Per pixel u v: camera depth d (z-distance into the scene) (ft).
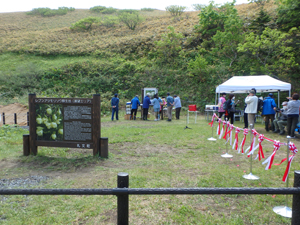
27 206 10.73
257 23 76.23
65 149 21.62
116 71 78.89
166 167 16.19
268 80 38.14
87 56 92.84
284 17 68.74
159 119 47.70
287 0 64.08
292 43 63.46
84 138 18.31
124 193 6.13
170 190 6.05
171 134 28.43
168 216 9.75
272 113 30.60
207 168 15.85
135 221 9.41
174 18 121.29
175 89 68.69
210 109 44.52
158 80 72.33
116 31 122.72
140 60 84.12
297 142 24.09
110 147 22.30
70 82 75.92
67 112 18.39
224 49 72.33
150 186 12.66
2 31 134.31
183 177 14.11
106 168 15.96
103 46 98.68
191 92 66.80
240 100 59.98
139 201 11.09
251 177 13.93
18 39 115.65
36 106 18.84
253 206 10.58
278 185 12.84
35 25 150.92
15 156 18.93
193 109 39.34
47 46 102.99
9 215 9.91
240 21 71.51
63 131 18.53
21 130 33.37
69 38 115.44
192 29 93.86
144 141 24.71
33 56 95.61
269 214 9.90
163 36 83.41
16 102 65.51
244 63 68.03
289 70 62.08
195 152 20.34
